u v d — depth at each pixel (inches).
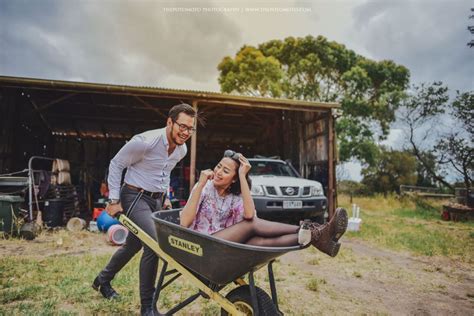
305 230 81.0
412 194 664.4
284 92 874.1
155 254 106.2
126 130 584.1
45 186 298.8
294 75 898.7
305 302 137.7
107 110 508.1
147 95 333.7
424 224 401.7
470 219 438.9
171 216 108.0
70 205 354.3
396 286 166.6
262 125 590.6
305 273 181.6
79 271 161.3
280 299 138.9
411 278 180.2
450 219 452.4
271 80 866.1
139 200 113.6
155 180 116.3
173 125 109.4
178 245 87.7
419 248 253.8
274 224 92.9
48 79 305.6
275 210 268.4
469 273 194.5
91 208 450.3
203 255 82.2
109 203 108.8
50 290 134.0
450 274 191.5
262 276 172.4
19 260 180.2
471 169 618.8
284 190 277.3
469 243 274.4
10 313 109.3
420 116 763.4
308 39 888.3
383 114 858.8
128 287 139.6
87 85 312.3
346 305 136.9
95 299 126.5
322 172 390.9
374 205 620.1
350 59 907.4
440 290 162.6
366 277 180.1
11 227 245.8
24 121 424.5
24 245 227.3
